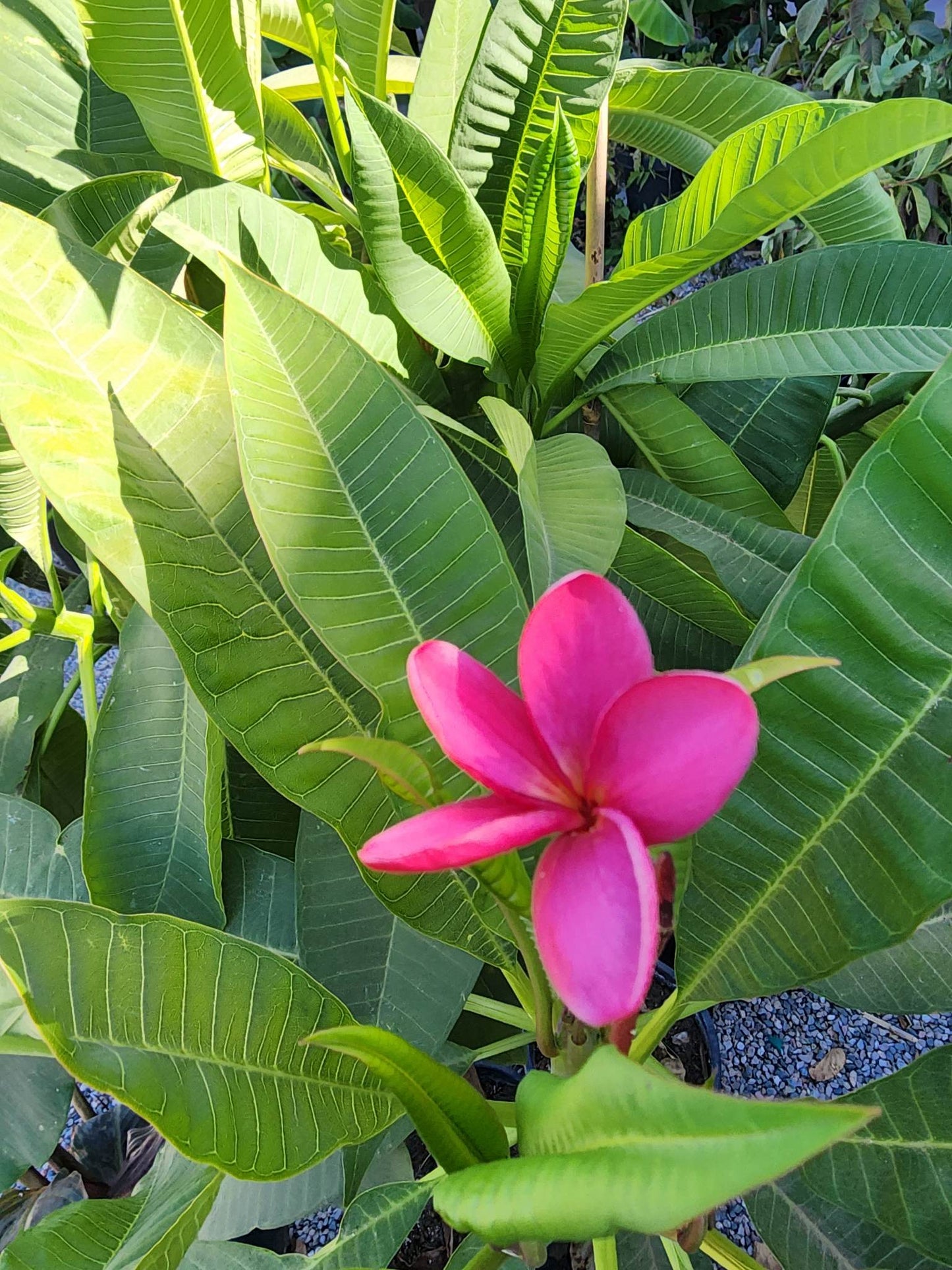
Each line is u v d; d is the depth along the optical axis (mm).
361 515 309
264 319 308
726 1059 924
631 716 189
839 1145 327
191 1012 270
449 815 189
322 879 413
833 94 1550
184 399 325
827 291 490
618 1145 166
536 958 256
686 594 463
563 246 481
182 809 439
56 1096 404
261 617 327
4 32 516
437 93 528
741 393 593
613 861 177
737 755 185
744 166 435
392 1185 340
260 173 507
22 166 463
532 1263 225
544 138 475
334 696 330
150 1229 300
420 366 525
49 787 707
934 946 358
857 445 682
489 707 201
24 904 255
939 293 476
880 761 271
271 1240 635
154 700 453
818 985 372
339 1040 210
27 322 305
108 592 512
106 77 440
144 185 386
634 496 520
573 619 197
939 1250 305
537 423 552
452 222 430
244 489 313
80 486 306
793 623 275
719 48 1945
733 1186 141
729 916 297
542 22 438
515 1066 661
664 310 525
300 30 670
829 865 280
